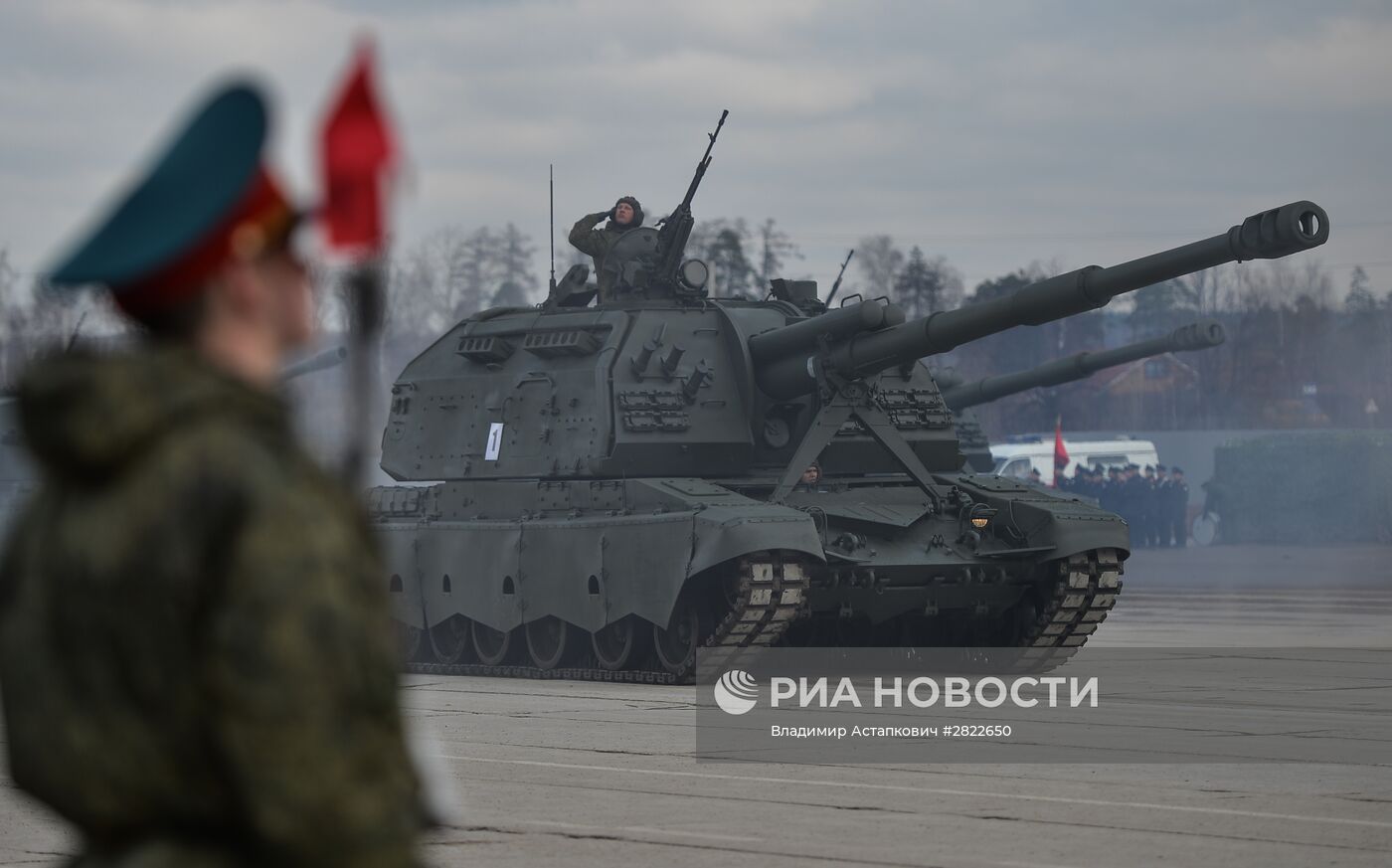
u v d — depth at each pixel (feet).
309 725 37.22
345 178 35.76
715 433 288.92
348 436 38.86
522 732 198.59
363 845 37.78
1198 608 426.92
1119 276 246.47
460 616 307.17
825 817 137.69
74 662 38.99
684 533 256.52
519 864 118.52
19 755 40.65
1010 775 161.27
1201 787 151.94
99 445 38.14
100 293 39.60
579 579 276.62
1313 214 230.89
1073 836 128.16
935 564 273.75
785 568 253.85
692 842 126.52
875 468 299.79
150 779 39.04
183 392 38.81
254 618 37.17
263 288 40.78
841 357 279.08
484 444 307.58
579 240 317.42
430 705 231.71
